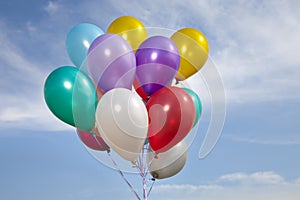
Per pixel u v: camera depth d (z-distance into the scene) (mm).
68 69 2090
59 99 2035
